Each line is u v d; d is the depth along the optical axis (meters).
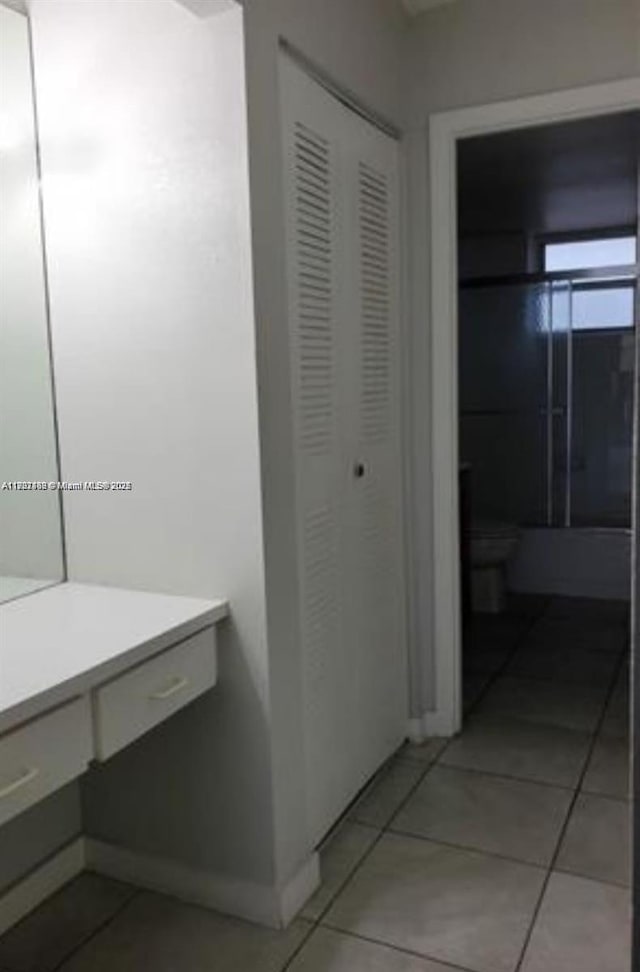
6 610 1.72
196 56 1.64
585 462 4.39
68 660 1.40
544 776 2.44
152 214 1.72
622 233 4.56
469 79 2.40
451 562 2.63
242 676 1.76
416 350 2.58
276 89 1.73
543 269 4.71
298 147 1.86
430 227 2.50
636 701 1.04
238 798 1.81
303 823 1.90
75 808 2.01
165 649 1.56
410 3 2.39
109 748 1.43
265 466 1.70
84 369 1.84
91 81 1.74
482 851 2.06
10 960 1.73
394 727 2.58
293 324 1.86
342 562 2.18
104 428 1.84
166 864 1.92
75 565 1.92
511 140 3.10
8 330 1.87
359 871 1.99
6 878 1.84
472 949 1.71
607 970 1.63
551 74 2.31
